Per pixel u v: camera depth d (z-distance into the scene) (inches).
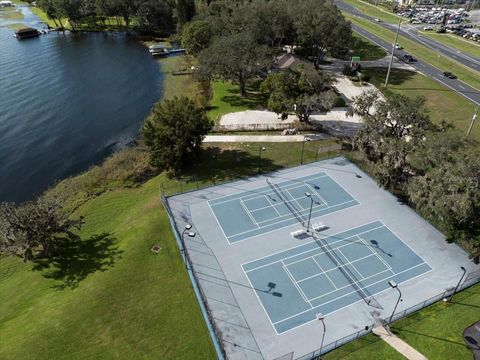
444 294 1398.9
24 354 1256.8
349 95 3147.1
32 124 3014.3
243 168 2176.4
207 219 1790.1
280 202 1900.8
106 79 3833.7
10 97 3459.6
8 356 1255.5
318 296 1408.7
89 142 2773.1
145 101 3361.2
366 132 2026.3
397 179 1926.7
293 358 1192.2
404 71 3695.9
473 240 1471.5
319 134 2522.1
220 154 2322.8
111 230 1834.4
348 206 1868.8
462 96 3142.2
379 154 1971.0
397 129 2016.5
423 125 1964.8
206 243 1651.1
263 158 2268.7
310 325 1304.1
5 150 2684.5
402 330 1277.1
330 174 2113.7
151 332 1298.0
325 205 1876.2
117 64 4237.2
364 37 4790.8
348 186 2015.3
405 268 1525.6
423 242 1653.5
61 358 1235.9
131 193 2128.4
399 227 1737.2
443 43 4643.2
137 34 5324.8
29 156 2620.6
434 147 1684.3
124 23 5792.3
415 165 1798.7
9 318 1430.9
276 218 1793.8
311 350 1221.1
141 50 4687.5
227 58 2898.6
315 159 2250.2
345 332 1278.3
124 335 1291.8
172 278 1501.0
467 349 1206.9
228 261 1558.8
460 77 3545.8
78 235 1813.5
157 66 4153.5
